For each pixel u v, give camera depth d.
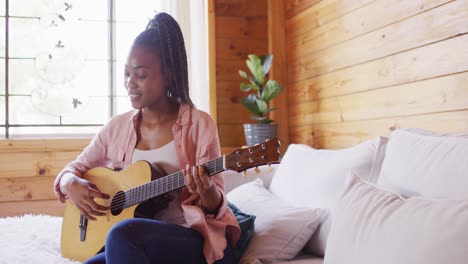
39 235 2.13
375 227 1.16
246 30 3.57
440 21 1.92
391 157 1.49
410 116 2.11
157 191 1.51
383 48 2.30
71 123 3.56
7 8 3.46
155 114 1.63
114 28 3.64
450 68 1.87
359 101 2.51
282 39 3.44
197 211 1.41
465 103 1.80
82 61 3.57
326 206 1.77
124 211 1.63
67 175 1.76
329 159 1.92
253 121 3.55
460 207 1.02
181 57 1.62
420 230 1.04
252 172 2.48
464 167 1.21
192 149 1.58
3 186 3.23
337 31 2.73
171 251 1.31
